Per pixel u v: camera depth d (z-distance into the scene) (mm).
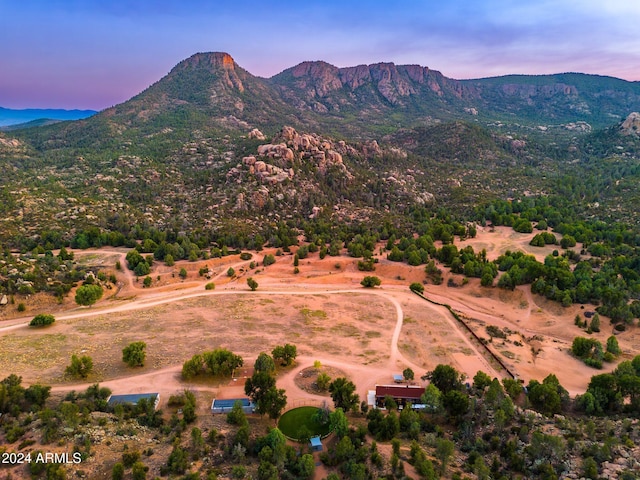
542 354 128125
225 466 71438
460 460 76812
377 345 132125
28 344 124375
